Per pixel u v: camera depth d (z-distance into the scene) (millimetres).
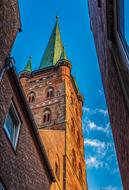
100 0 7199
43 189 14219
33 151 13766
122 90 4273
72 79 62938
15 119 12398
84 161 51625
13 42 12039
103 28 6363
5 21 10953
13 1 11789
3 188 10039
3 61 10938
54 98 54938
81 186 44719
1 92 11016
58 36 79062
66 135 44406
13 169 11094
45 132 33719
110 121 7969
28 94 58844
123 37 4359
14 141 11844
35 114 52469
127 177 5207
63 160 38875
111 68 5523
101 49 7797
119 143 6047
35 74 62938
